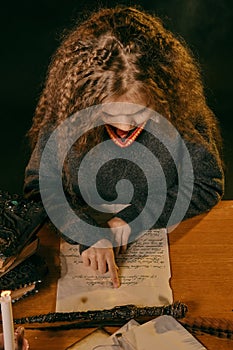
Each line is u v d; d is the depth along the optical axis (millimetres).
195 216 1571
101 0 3207
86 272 1423
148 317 1299
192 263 1438
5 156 2971
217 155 1711
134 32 1506
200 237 1507
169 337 1217
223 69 3189
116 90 1479
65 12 3291
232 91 3176
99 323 1292
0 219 1327
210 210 1590
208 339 1242
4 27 3346
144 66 1479
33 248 1383
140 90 1484
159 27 1579
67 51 1545
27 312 1335
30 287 1362
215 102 3154
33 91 3225
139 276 1407
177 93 1581
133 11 1573
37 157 1719
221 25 3188
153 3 3186
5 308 1022
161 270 1421
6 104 3205
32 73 3258
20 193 2760
